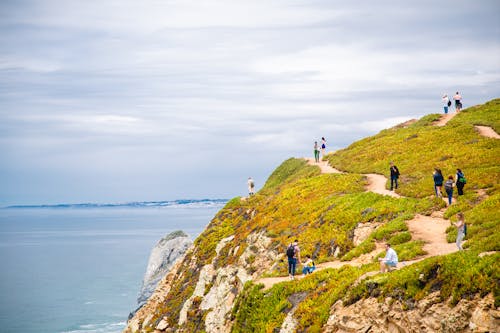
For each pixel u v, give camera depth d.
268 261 49.91
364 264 34.69
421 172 53.41
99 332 101.88
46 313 117.62
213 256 66.06
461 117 74.69
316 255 44.03
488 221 32.91
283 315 33.81
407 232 36.94
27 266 195.75
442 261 25.02
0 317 114.06
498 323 21.05
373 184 56.41
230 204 82.75
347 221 45.38
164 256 100.38
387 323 25.52
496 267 22.39
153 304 74.69
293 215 56.22
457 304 22.73
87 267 190.75
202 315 54.50
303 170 84.06
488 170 46.03
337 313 28.80
